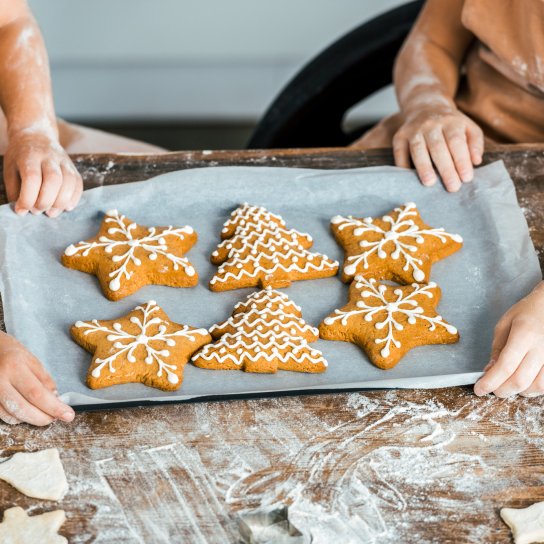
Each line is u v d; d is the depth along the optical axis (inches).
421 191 44.2
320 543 34.0
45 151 43.2
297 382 37.9
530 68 46.6
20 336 37.9
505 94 48.6
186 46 72.4
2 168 44.5
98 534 34.0
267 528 33.7
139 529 34.1
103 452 35.8
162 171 44.9
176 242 41.7
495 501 35.0
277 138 56.7
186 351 38.4
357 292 40.6
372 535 34.2
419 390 37.8
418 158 44.6
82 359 38.2
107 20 69.7
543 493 35.2
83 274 40.9
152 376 37.4
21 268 40.2
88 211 42.8
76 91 76.2
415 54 50.4
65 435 36.2
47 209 42.1
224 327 39.2
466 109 50.1
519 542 34.1
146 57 73.0
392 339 38.7
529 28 45.7
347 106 56.3
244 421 36.7
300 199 44.0
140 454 35.8
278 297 40.0
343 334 39.3
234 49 73.0
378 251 41.7
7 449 35.8
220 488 35.1
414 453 36.1
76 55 72.2
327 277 41.6
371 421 36.9
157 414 36.8
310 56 74.1
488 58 48.5
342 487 35.3
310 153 45.9
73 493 34.9
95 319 39.4
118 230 41.7
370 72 55.0
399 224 42.5
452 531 34.3
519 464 35.9
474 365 38.4
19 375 36.3
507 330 38.4
